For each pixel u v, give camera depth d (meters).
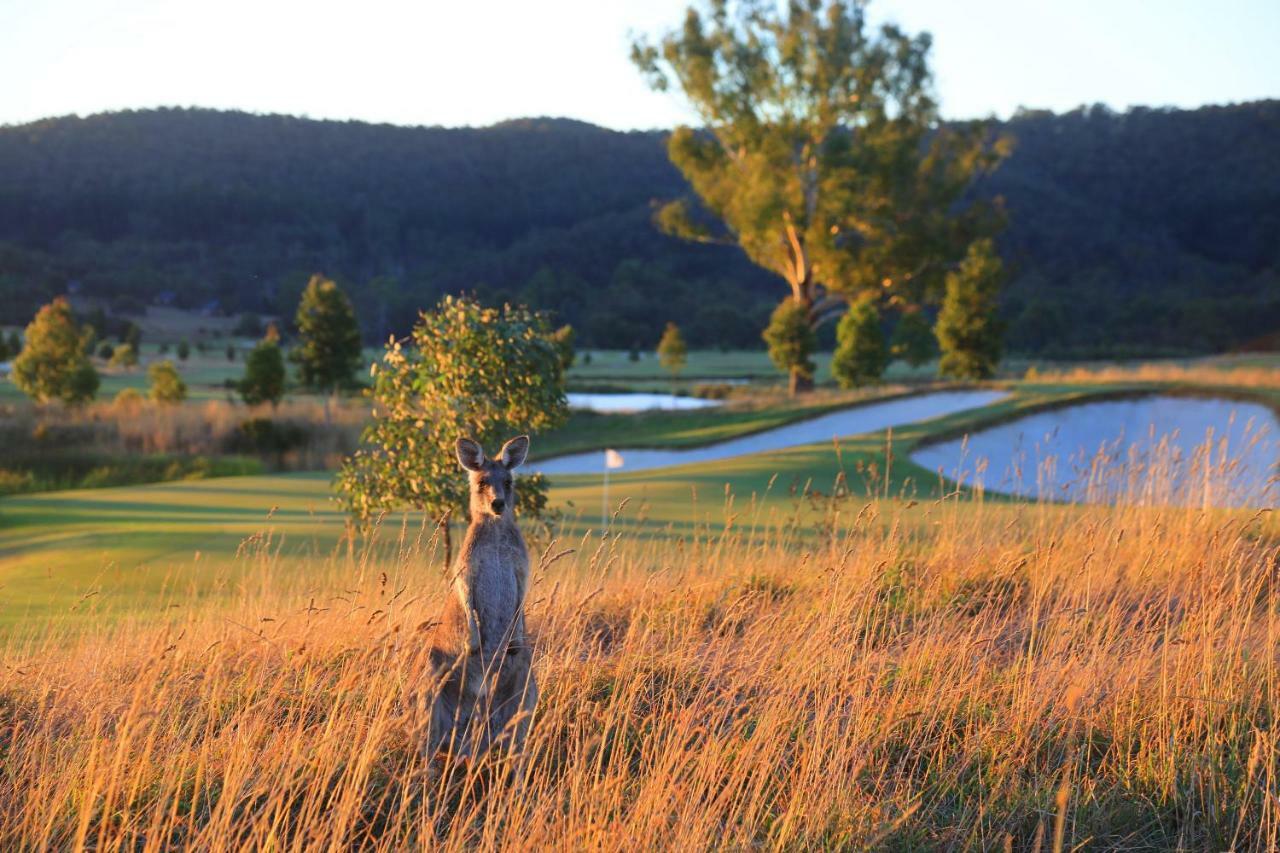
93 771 5.02
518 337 11.72
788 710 6.25
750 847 4.90
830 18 48.72
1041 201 165.00
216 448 38.44
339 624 7.75
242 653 7.29
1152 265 146.38
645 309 153.50
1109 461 12.06
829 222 50.78
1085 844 5.32
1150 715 6.49
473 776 5.34
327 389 52.59
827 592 8.04
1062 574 8.96
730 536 12.41
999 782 5.70
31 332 47.81
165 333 143.62
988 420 31.72
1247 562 9.19
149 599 12.01
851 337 52.91
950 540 10.71
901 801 5.53
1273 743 5.77
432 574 8.95
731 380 82.75
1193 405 33.34
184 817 5.18
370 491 11.62
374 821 5.21
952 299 51.81
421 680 5.53
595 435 46.91
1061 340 110.38
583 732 6.19
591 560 8.71
